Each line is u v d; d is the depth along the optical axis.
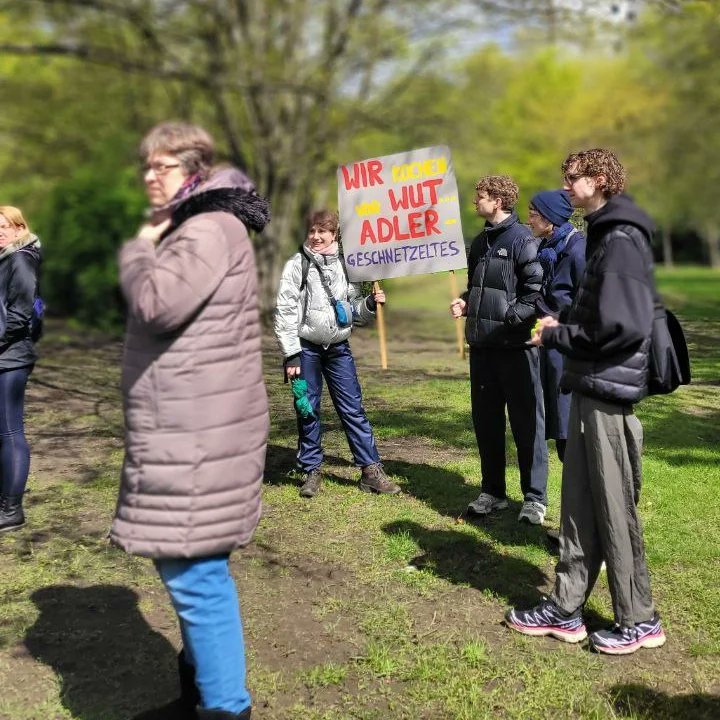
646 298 3.01
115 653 3.33
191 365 2.43
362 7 12.90
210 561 2.52
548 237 4.41
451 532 4.49
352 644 3.38
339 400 5.12
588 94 29.12
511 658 3.24
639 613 3.29
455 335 13.74
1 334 4.41
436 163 5.49
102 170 15.32
